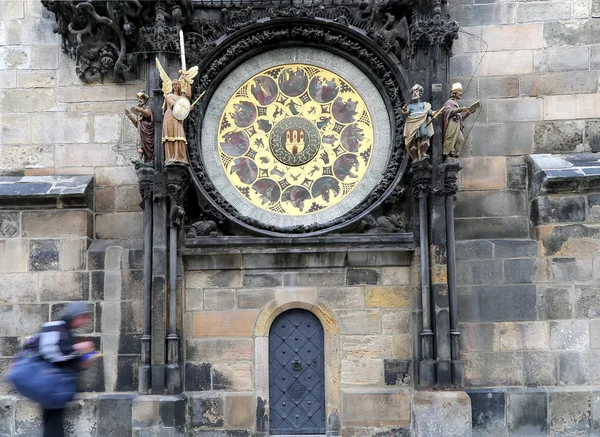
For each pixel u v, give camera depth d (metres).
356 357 11.97
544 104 12.62
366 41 12.33
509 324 12.00
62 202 12.15
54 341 7.47
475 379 11.92
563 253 12.03
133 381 11.93
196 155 12.05
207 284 12.09
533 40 12.72
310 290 12.09
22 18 12.76
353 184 12.37
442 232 11.58
